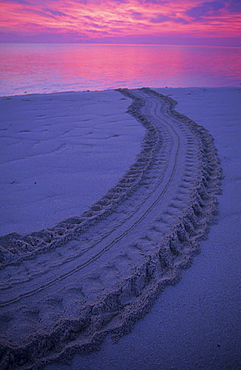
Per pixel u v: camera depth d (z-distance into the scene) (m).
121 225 3.71
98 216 3.91
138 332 2.27
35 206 4.27
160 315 2.42
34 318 2.36
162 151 6.48
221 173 5.32
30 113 10.24
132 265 2.91
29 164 5.91
